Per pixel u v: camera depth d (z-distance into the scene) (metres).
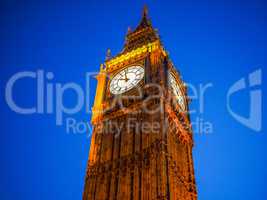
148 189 49.69
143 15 93.81
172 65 72.75
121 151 57.47
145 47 72.75
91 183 55.31
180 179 56.06
